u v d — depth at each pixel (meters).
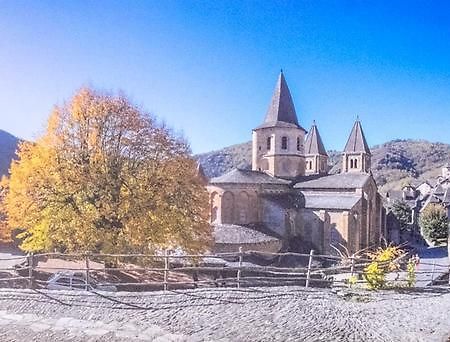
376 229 48.22
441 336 10.31
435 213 58.22
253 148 51.53
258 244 36.88
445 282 23.16
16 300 13.62
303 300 13.44
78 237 24.25
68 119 26.27
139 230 24.72
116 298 13.64
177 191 26.72
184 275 26.14
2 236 35.81
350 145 61.25
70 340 10.40
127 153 26.72
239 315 11.75
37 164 25.08
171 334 10.51
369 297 14.55
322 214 42.41
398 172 158.38
